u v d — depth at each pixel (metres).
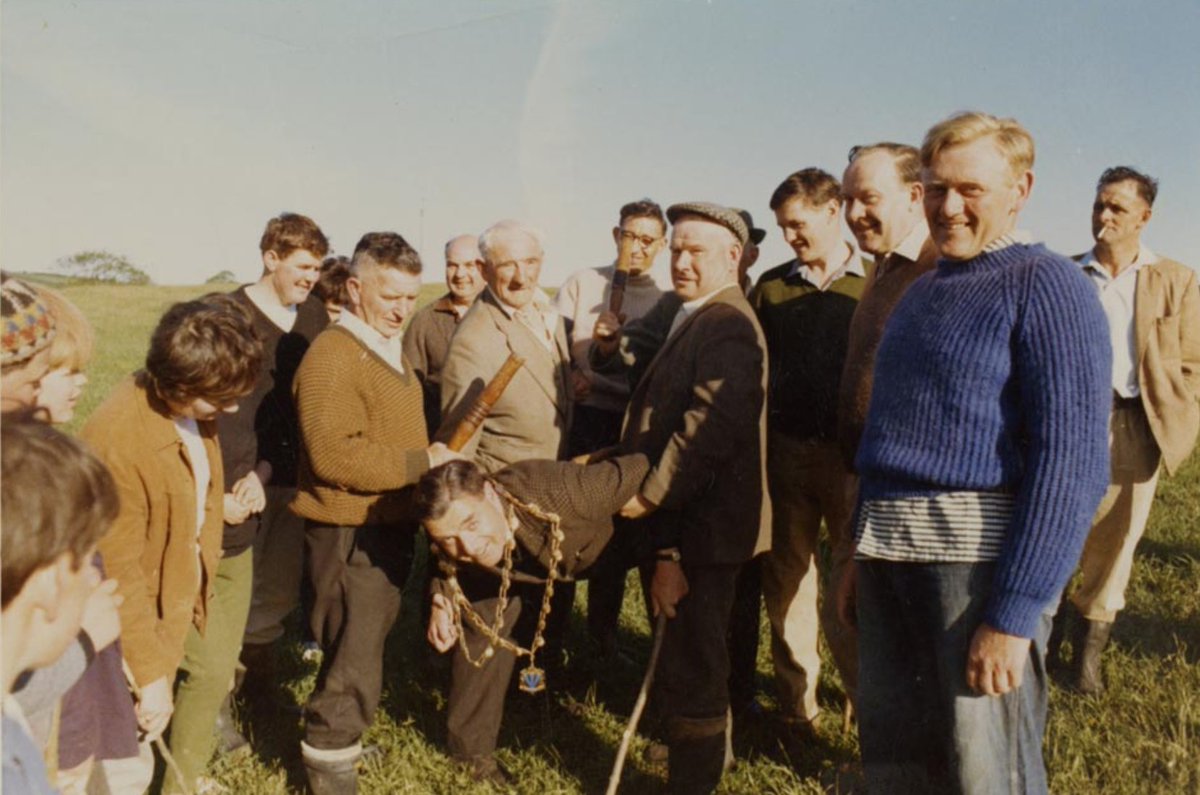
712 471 2.60
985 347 1.87
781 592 3.22
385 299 2.76
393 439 2.80
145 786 2.28
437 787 2.96
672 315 3.62
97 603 1.77
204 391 2.23
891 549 2.01
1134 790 2.73
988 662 1.85
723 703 2.72
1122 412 3.53
